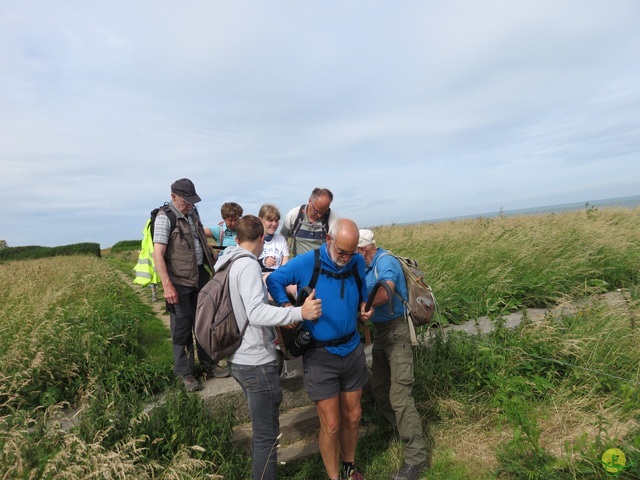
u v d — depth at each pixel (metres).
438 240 8.81
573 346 3.90
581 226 8.65
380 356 3.54
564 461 2.75
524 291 5.88
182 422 3.11
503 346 4.18
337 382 2.87
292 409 3.85
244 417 3.61
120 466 2.44
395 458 3.33
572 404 3.48
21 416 2.87
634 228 9.12
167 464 2.84
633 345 4.00
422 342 4.40
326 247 2.86
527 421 3.12
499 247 7.32
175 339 3.66
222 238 4.61
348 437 3.04
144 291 10.33
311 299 2.50
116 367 3.96
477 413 3.65
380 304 3.16
